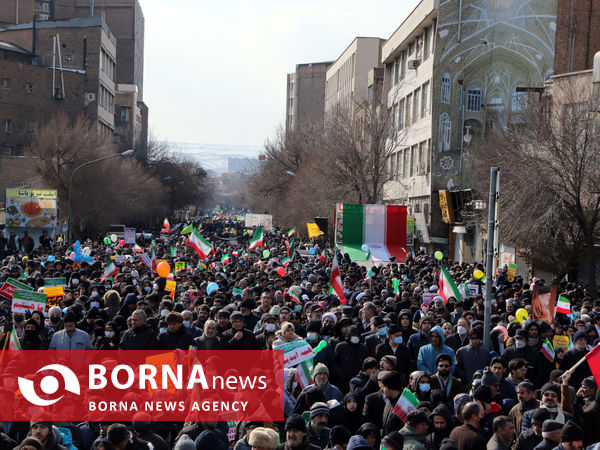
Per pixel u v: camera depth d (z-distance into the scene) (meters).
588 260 27.48
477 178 38.25
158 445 8.05
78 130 69.38
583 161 27.42
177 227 74.81
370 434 7.80
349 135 54.38
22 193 52.06
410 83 59.78
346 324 12.14
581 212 27.59
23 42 101.25
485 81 51.44
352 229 36.31
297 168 77.56
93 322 13.30
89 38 99.00
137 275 22.58
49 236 49.81
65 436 8.12
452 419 8.26
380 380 8.95
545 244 28.58
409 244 49.03
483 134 51.38
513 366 10.40
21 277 21.05
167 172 107.62
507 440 8.01
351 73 99.50
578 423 9.45
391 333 11.33
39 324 13.00
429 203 52.69
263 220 96.81
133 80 139.50
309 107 147.12
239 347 11.20
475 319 14.18
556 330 14.11
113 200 70.38
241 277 21.50
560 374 10.11
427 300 17.06
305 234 70.38
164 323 12.57
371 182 56.78
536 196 27.72
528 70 50.59
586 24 48.56
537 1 50.06
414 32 57.19
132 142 109.00
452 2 51.38
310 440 8.05
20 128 92.19
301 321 14.91
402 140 56.22
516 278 24.88
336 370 11.22
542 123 29.30
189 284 19.97
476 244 45.38
